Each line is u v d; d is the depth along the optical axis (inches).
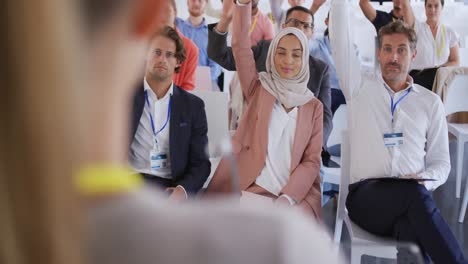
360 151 104.4
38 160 8.2
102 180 9.9
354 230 93.0
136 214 10.5
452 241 87.1
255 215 11.0
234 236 10.5
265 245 10.4
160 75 102.4
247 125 110.3
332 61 125.4
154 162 103.9
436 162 104.7
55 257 8.4
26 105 8.1
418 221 88.1
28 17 8.1
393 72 105.2
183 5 132.0
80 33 9.1
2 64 8.1
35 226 8.2
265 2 122.5
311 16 122.9
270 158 107.7
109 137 9.9
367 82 106.3
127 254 10.2
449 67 136.2
